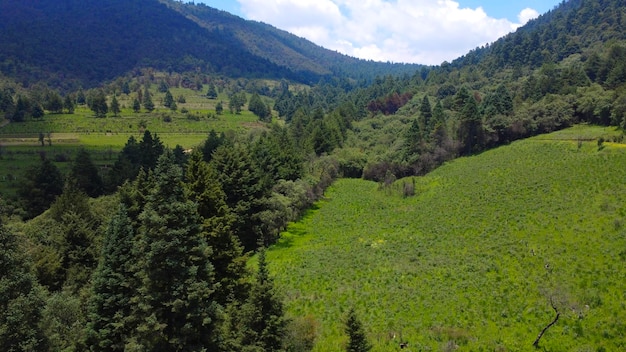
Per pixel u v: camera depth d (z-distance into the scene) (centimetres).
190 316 2034
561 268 3644
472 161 8800
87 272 4006
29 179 7844
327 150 10800
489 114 9725
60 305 2766
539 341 2744
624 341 2603
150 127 15850
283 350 2322
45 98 18850
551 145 8025
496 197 6175
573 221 4581
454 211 6203
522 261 3947
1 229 2106
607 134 7750
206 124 16938
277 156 8062
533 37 18125
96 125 15438
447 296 3566
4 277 1986
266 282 2377
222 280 3184
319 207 7981
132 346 1970
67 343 2592
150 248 2102
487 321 3102
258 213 5800
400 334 3070
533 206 5369
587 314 2931
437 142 9731
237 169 5684
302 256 5281
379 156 10225
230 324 2430
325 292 4053
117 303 2542
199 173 3762
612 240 3884
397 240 5522
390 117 13738
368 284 4116
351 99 18900
